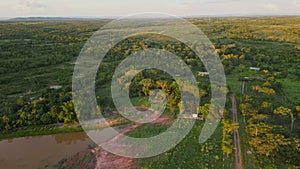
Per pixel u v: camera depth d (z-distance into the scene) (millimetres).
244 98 61906
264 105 55438
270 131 45688
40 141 52000
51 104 60938
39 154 47938
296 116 52688
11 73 91312
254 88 70375
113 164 42500
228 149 42688
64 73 92812
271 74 83125
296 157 40000
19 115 57688
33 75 91562
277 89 70562
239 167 40406
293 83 76875
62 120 57375
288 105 59000
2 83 83000
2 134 53938
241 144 46000
